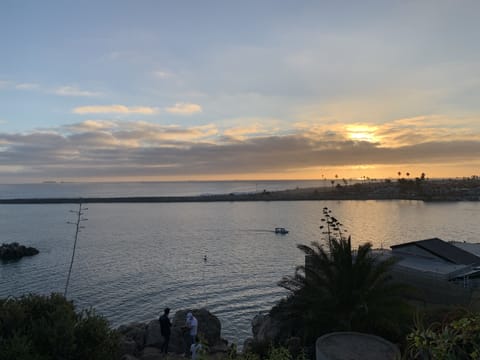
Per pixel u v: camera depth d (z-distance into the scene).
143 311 44.16
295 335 19.62
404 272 26.45
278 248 88.00
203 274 61.69
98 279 57.66
